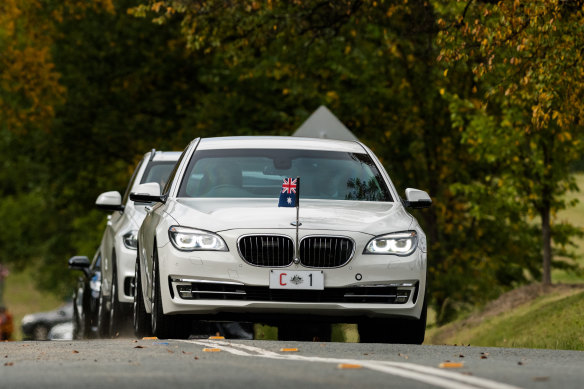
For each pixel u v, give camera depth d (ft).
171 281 86.02
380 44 250.16
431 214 261.85
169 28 291.99
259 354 68.74
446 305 241.55
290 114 273.75
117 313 123.03
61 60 301.84
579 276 257.34
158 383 52.21
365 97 254.06
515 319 184.14
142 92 303.68
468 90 239.91
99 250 162.09
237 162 96.73
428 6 195.11
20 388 51.49
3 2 265.54
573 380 53.52
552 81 125.80
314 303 83.82
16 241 571.69
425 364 62.08
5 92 288.30
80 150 306.55
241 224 85.10
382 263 85.05
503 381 52.85
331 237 84.74
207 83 285.43
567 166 207.82
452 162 257.55
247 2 181.47
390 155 261.85
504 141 201.26
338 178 95.96
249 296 84.33
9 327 412.16
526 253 260.21
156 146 289.33
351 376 54.49
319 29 206.69
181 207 90.07
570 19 125.49
